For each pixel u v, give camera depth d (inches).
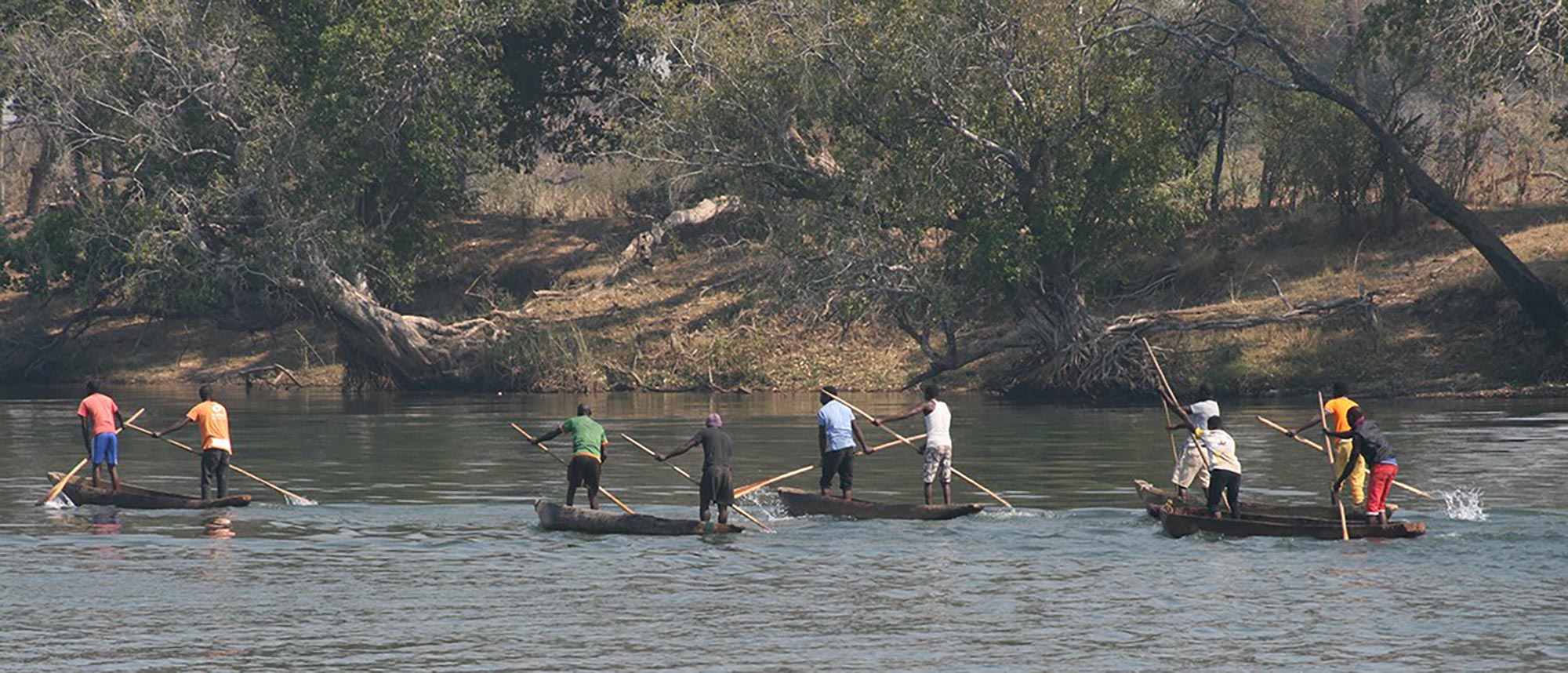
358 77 7716.5
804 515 3284.9
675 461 4402.1
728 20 7377.0
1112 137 6840.6
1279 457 4451.3
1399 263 7588.6
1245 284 7765.8
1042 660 2005.4
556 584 2522.1
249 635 2155.5
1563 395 6387.8
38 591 2466.8
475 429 5570.9
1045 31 6648.6
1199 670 1953.7
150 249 7696.9
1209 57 7017.7
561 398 7519.7
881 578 2566.4
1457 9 6136.8
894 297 7140.8
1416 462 4072.3
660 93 7455.7
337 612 2308.1
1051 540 2935.5
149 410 6712.6
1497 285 7066.9
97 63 7790.4
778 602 2372.0
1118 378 6948.8
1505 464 4028.1
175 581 2544.3
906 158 6929.1
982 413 6141.7
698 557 2780.5
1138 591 2447.1
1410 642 2090.3
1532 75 6264.8
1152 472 3991.1
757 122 7224.4
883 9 6850.4
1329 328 7096.5
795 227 6943.9
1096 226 6978.4
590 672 1957.4
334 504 3459.6
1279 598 2383.1
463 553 2824.8
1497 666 1963.6
